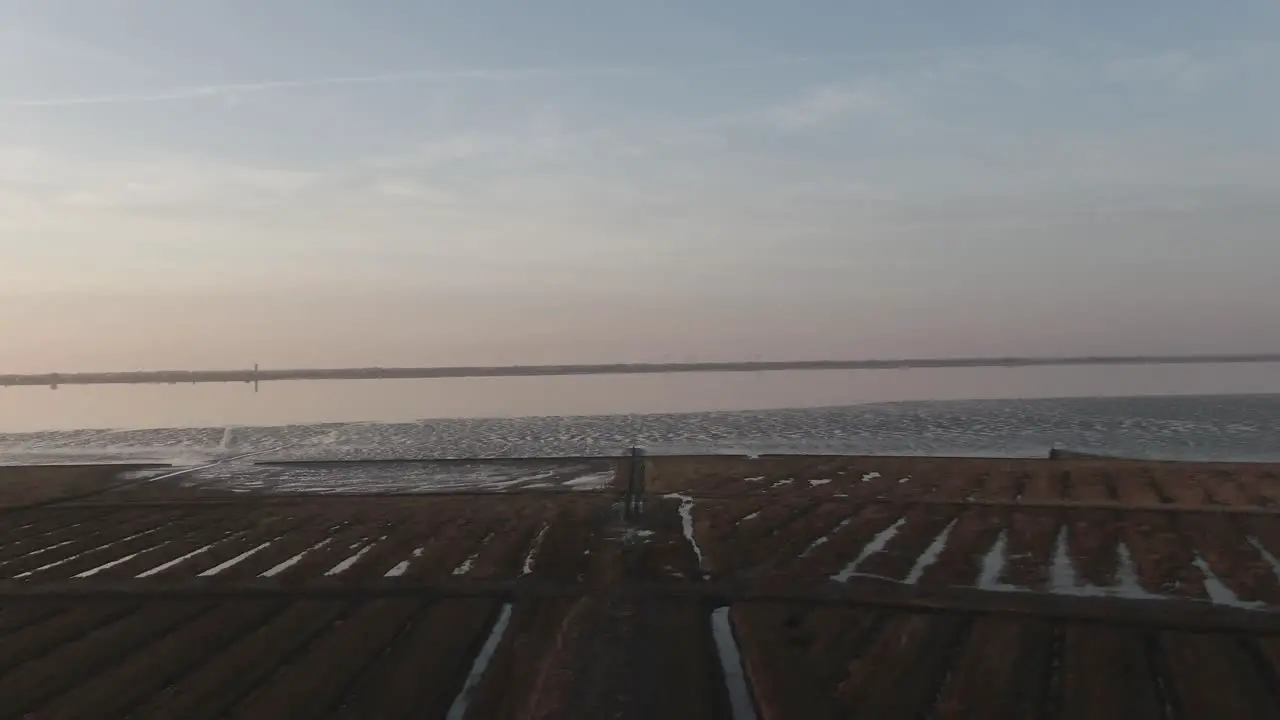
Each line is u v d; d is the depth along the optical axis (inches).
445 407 3966.5
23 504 1676.9
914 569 1140.5
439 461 2214.6
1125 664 808.3
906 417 3171.8
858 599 997.2
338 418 3506.4
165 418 3575.3
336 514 1535.4
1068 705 733.3
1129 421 2992.1
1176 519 1373.0
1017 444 2472.9
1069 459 2005.4
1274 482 1622.8
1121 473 1765.5
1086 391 4571.9
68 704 764.0
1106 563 1146.0
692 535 1337.4
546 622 951.0
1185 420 3016.7
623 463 2117.4
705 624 940.6
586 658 834.2
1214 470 1758.1
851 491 1683.1
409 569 1165.7
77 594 1066.1
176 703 764.0
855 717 721.0
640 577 1095.6
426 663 844.0
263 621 966.4
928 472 1860.2
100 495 1792.6
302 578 1130.0
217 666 840.9
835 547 1240.8
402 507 1579.7
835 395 4392.2
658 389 5177.2
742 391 4849.9
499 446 2571.4
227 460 2325.3
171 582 1122.7
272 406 4160.9
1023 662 814.5
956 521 1400.1
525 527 1384.1
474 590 1055.6
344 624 949.8
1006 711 722.8
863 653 847.1
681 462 2079.2
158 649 884.6
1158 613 939.3
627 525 1387.8
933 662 820.6
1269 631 884.6
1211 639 863.1
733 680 815.7
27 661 861.8
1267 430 2699.3
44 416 3708.2
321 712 748.6
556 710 733.9
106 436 2920.8
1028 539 1270.9
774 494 1670.8
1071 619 925.8
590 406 3914.9
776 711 730.8
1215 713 715.4
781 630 904.3
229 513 1568.7
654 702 748.0
